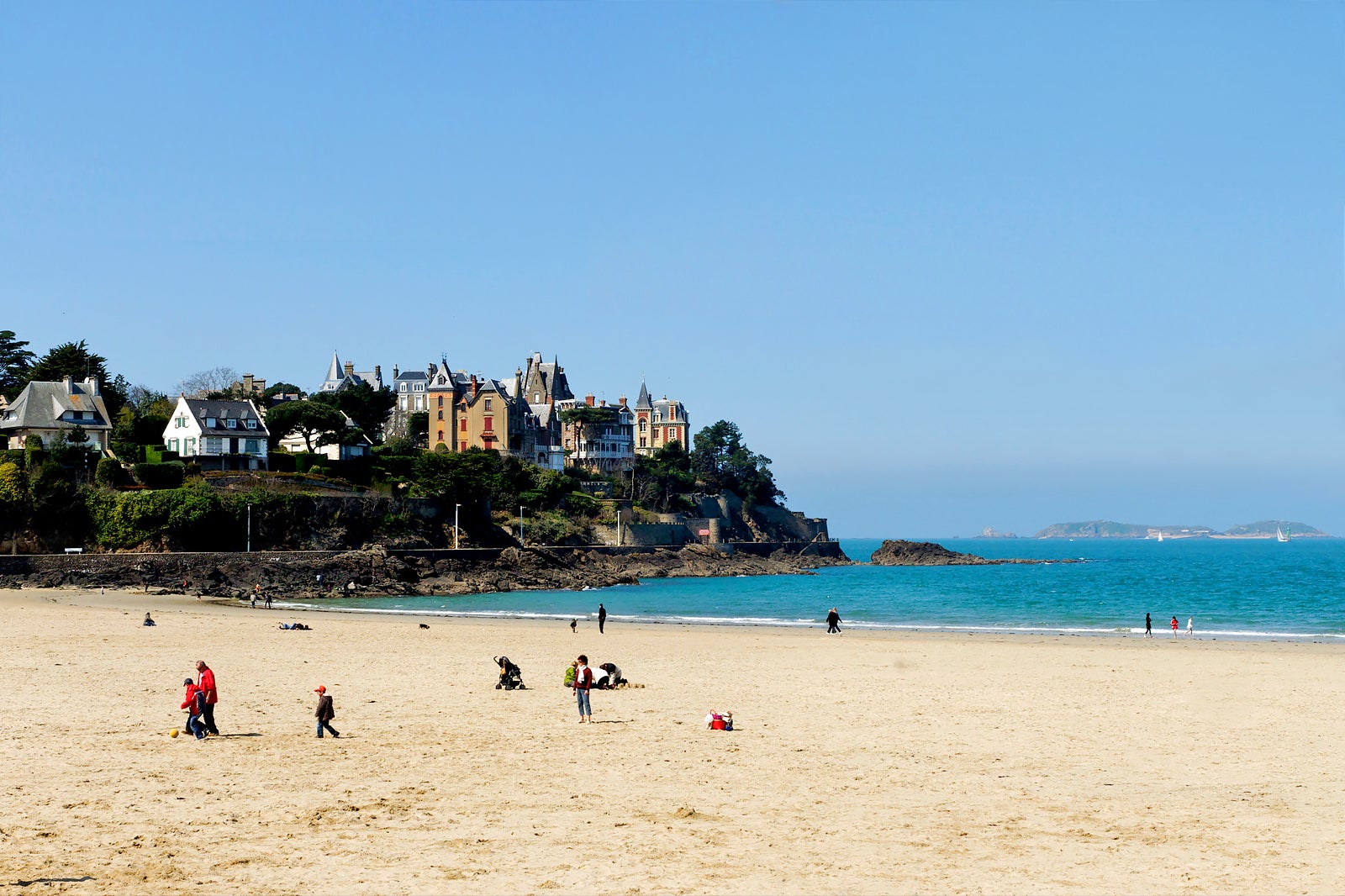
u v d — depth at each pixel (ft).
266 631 254.88
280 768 101.60
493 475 619.26
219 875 70.03
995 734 124.16
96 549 439.63
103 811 85.30
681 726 127.85
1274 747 116.37
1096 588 563.89
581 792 93.56
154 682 159.12
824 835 80.33
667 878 70.33
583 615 355.56
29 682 156.46
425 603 415.03
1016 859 74.84
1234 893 68.23
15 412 481.87
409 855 74.74
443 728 124.98
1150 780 99.76
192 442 517.96
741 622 329.11
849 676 180.86
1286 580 639.76
